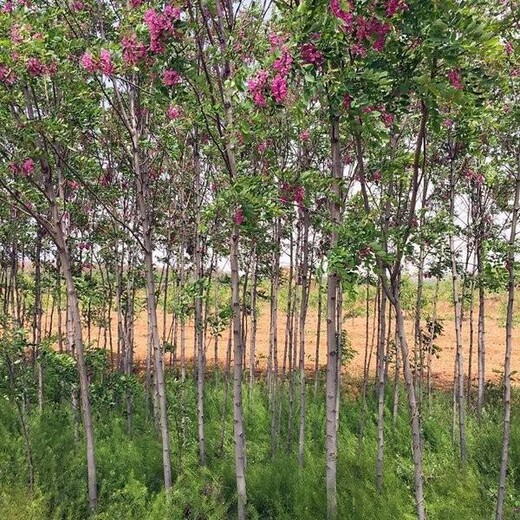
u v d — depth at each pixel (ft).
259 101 11.20
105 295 27.99
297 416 26.37
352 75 10.40
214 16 15.07
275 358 23.93
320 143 18.98
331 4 9.45
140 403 27.12
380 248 11.42
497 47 9.42
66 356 18.02
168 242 23.88
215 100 14.57
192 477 18.63
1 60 13.88
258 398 28.58
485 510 17.33
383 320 19.25
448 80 10.30
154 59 13.60
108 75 14.12
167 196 23.52
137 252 26.35
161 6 13.46
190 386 25.45
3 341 18.75
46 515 15.78
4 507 15.25
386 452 22.31
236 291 15.47
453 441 23.21
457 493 17.97
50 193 16.57
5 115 15.60
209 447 22.44
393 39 10.43
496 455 21.01
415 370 26.86
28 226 22.56
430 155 19.89
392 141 16.89
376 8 9.67
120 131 19.15
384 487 18.51
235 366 15.65
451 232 19.53
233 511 18.08
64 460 18.66
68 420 23.13
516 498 17.75
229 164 14.49
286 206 16.22
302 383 20.86
